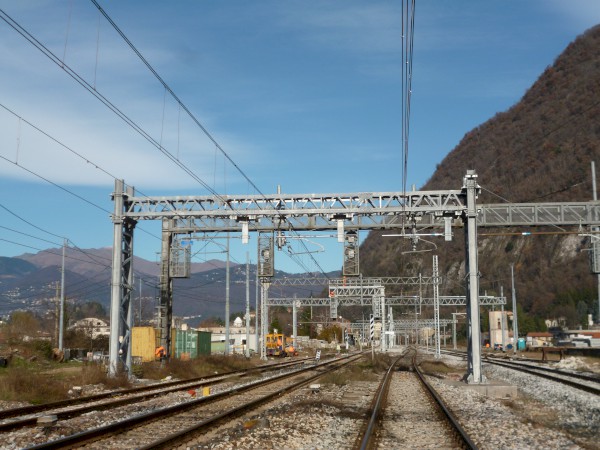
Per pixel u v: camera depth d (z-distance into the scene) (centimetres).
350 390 3100
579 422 1956
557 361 6450
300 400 2509
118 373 3189
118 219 3353
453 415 1953
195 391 2909
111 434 1515
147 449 1233
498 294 15775
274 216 3444
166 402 2383
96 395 2531
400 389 3098
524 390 3225
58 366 4831
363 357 7819
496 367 5319
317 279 7062
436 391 2922
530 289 15225
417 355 9094
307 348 11419
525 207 3541
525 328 13662
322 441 1498
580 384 3133
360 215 3450
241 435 1554
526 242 16212
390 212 3353
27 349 5406
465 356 8406
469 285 3344
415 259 16625
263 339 6962
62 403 2247
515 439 1518
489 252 17012
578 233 3572
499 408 2230
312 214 3397
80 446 1372
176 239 4091
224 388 3131
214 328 12838
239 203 3478
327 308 16162
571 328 13725
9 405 2278
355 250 3731
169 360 4050
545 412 2248
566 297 14250
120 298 3334
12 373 2614
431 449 1383
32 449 1206
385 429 1691
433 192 3384
